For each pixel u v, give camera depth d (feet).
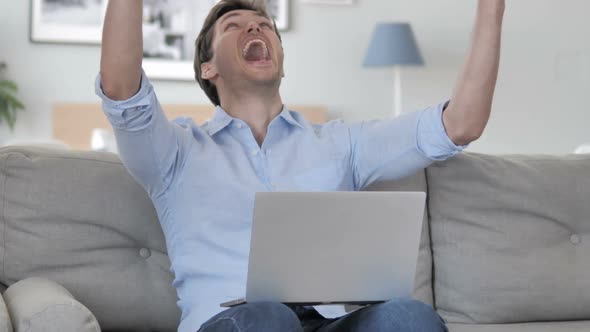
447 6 18.48
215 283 5.40
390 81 18.52
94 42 17.46
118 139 5.37
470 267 6.66
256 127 6.14
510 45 18.67
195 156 5.62
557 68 18.75
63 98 17.40
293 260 4.67
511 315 6.65
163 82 17.74
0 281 5.97
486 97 5.40
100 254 6.05
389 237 4.79
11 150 6.10
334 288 4.80
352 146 6.00
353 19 18.33
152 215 6.18
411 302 4.64
